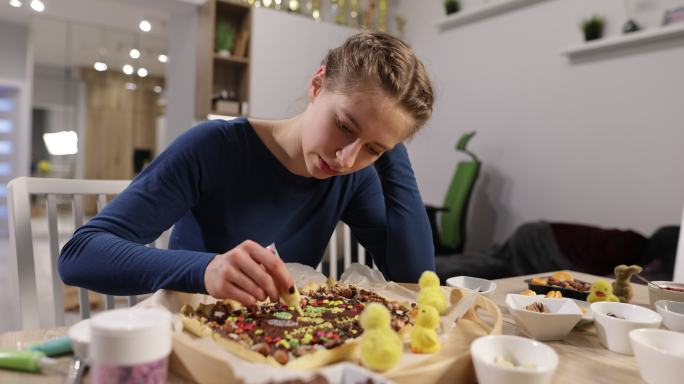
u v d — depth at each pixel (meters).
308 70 4.10
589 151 3.31
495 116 3.95
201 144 0.95
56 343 0.62
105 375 0.43
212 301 0.82
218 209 1.02
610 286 0.92
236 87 4.07
